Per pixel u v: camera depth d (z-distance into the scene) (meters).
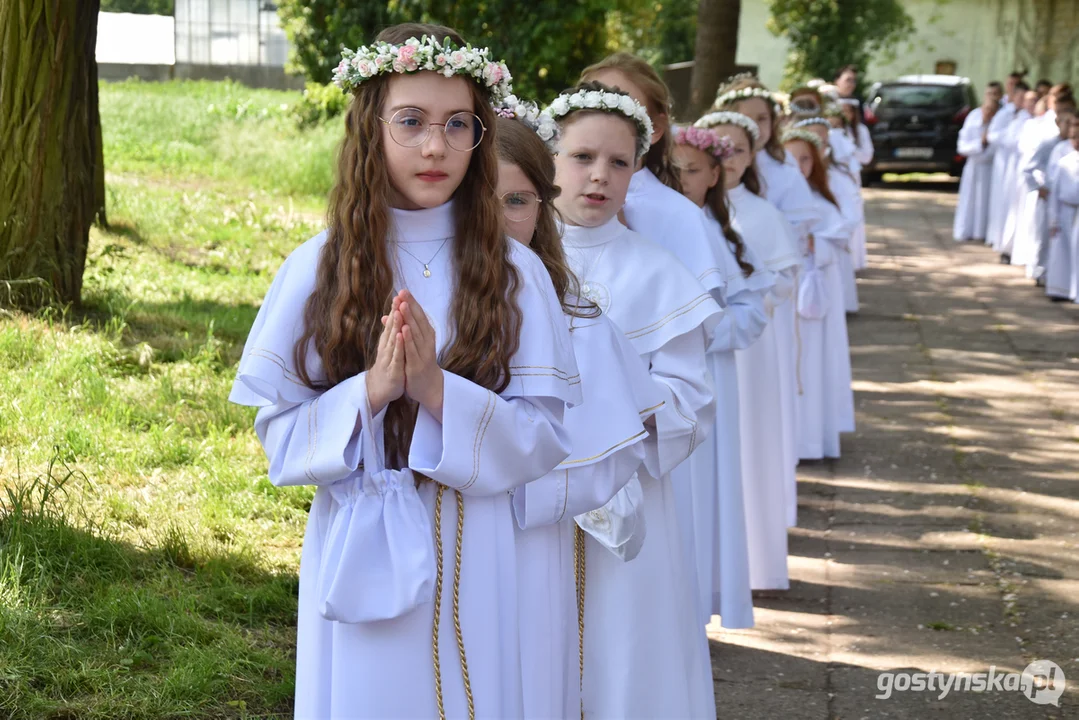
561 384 2.24
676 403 2.96
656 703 2.90
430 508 2.20
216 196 11.78
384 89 2.20
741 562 4.04
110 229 9.48
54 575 3.75
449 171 2.20
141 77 24.06
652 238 3.59
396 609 2.11
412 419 2.24
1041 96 14.45
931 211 17.94
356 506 2.15
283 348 2.19
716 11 9.68
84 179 6.91
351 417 2.11
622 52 3.70
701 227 3.58
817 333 6.52
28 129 6.60
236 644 3.55
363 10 12.06
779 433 4.70
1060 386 8.40
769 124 5.74
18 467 4.48
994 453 6.81
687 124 4.48
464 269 2.22
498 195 2.58
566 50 11.42
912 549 5.31
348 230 2.19
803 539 5.46
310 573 2.27
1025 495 6.07
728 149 4.06
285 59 24.39
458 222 2.26
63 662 3.32
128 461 4.88
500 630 2.24
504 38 11.38
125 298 7.24
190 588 3.88
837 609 4.66
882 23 24.36
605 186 3.13
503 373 2.22
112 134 15.01
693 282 3.16
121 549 4.02
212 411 5.60
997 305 11.27
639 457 2.56
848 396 7.11
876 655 4.23
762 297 4.20
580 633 2.77
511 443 2.15
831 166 7.39
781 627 4.48
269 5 24.16
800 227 5.86
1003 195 14.31
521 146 2.64
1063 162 11.30
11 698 3.10
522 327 2.24
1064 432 7.25
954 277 12.73
